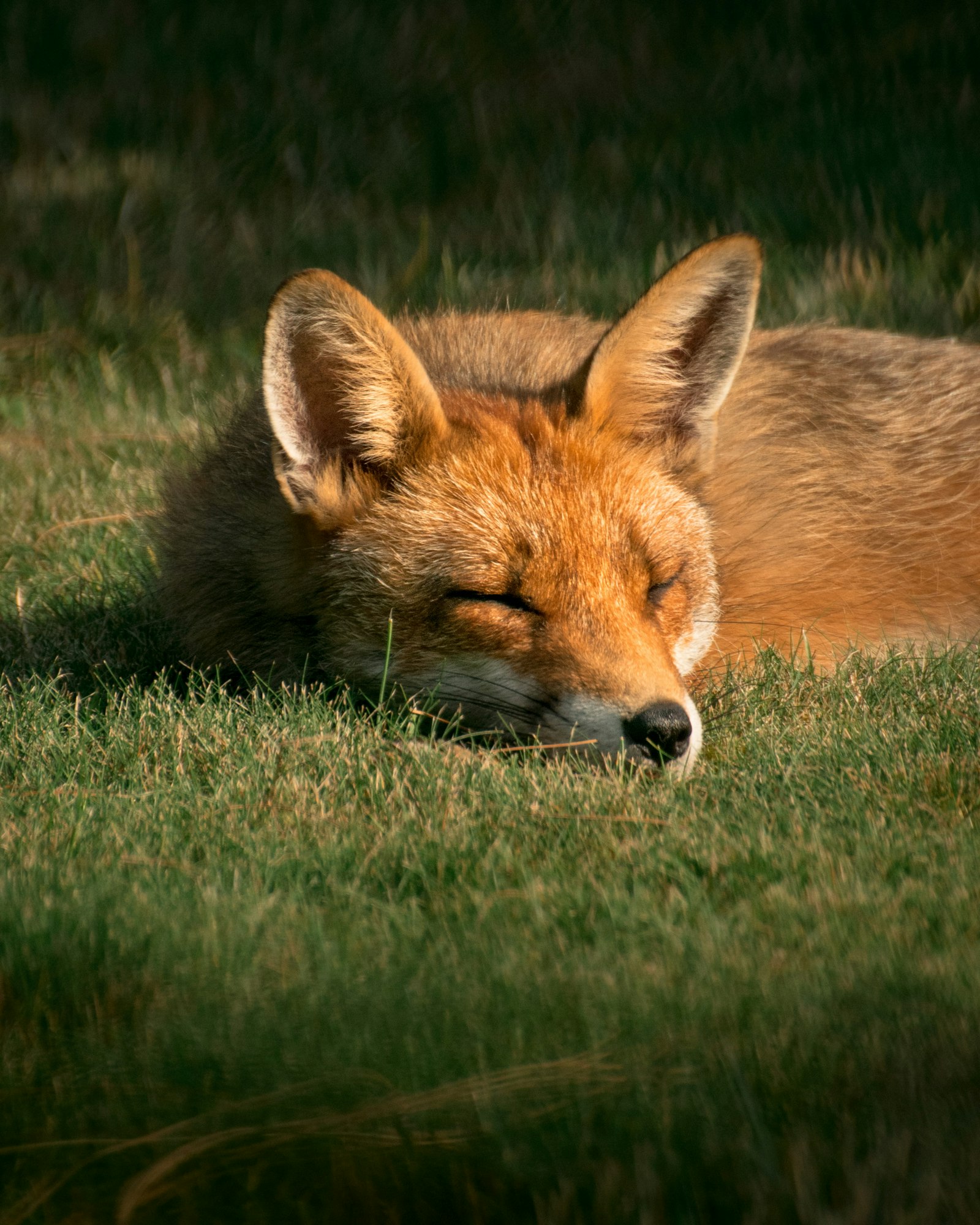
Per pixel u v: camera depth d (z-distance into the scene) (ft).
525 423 25.85
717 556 29.19
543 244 64.54
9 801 21.33
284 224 67.82
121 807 21.03
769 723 24.73
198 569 28.32
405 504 25.02
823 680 27.25
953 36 83.05
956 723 23.59
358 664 25.27
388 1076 13.96
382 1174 12.60
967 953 15.85
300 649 26.43
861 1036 14.14
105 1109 13.69
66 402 53.21
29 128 76.13
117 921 16.67
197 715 24.57
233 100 80.23
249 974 15.66
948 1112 13.01
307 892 18.38
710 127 75.77
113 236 66.08
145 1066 14.21
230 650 27.71
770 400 33.91
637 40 87.51
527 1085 13.55
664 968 15.70
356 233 66.44
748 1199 12.05
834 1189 12.13
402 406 24.90
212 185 71.67
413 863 18.85
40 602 33.81
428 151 74.90
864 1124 12.94
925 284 57.41
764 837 18.97
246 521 27.43
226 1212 12.42
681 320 26.76
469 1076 13.73
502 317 35.42
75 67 83.56
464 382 30.50
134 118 77.20
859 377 36.22
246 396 34.94
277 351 24.27
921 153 69.26
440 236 66.39
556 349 33.17
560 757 22.71
